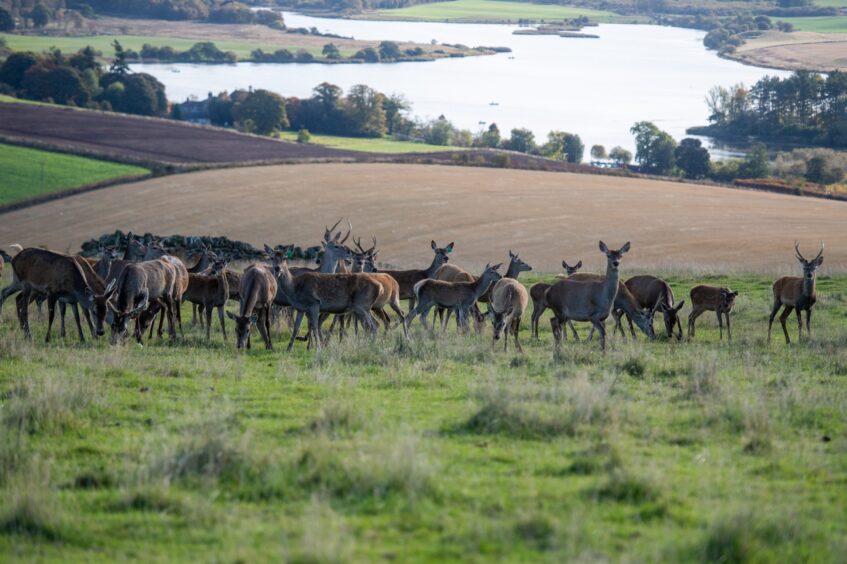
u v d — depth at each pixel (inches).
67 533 740.7
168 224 5098.4
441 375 1390.3
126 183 6131.9
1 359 1448.1
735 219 5142.7
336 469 850.8
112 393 1220.5
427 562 673.0
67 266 1712.6
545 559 678.5
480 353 1617.9
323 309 1759.4
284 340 1870.1
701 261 4114.2
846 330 1993.1
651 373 1449.3
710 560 685.3
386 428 1025.5
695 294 2031.3
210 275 1967.3
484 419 1047.0
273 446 959.0
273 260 1713.8
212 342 1769.2
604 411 1095.6
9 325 1883.6
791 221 5093.5
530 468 895.7
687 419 1111.6
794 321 2242.9
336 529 725.3
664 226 4977.9
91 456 951.6
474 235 4842.5
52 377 1255.5
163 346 1684.3
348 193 5753.0
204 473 858.1
